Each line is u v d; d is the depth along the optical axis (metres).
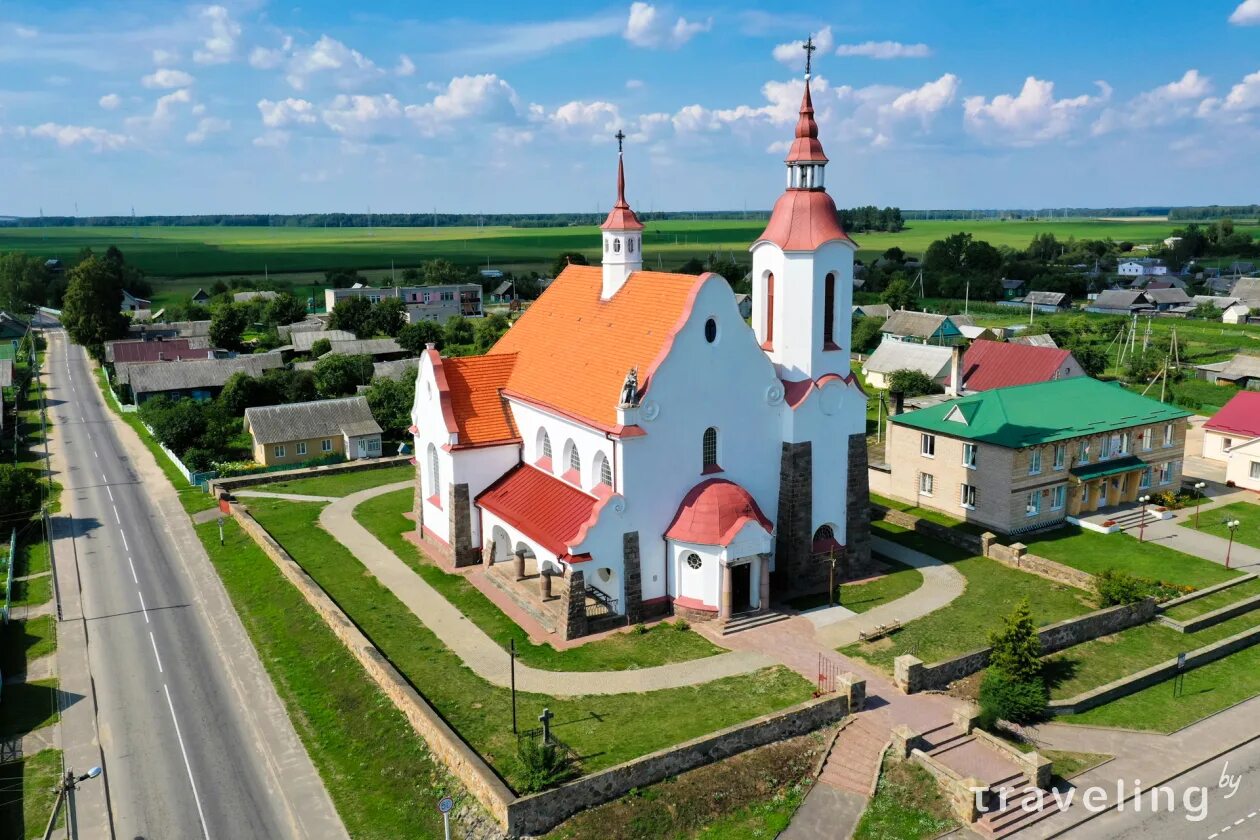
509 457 64.38
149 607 61.81
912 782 40.75
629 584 54.09
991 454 70.69
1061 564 63.16
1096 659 51.38
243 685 51.44
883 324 166.88
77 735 46.84
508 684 47.66
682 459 54.94
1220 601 58.19
